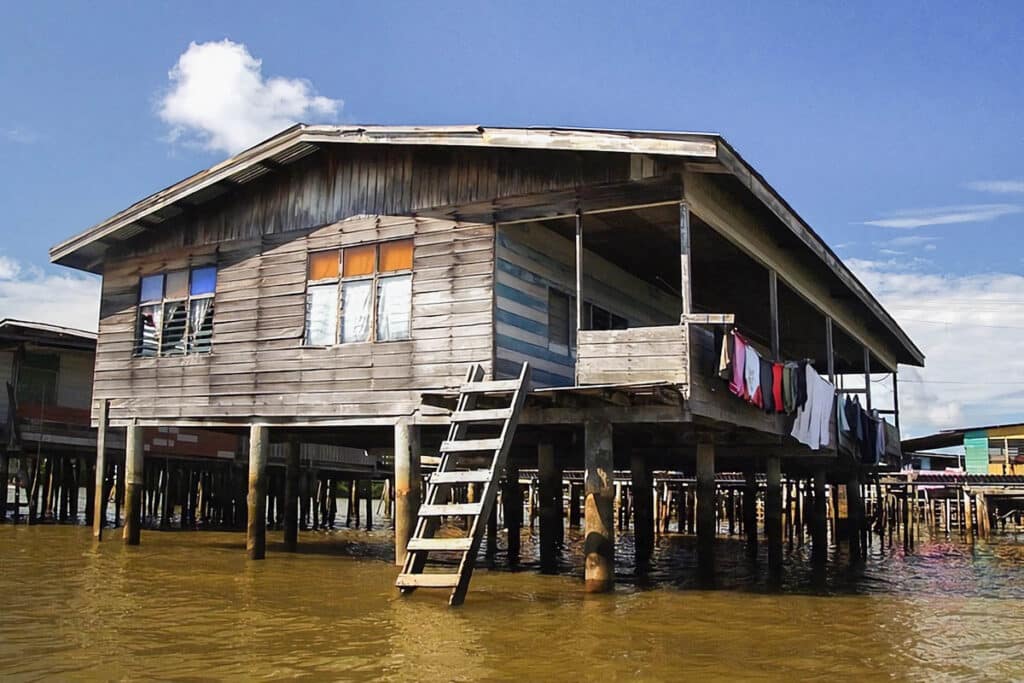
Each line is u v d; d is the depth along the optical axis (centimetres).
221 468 2784
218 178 1653
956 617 1233
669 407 1255
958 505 3631
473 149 1466
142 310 1836
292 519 2022
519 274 1480
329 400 1555
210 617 1059
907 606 1331
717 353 1280
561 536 2112
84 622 1016
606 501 1298
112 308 1878
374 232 1546
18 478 2433
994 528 3741
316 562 1677
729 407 1389
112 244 1891
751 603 1309
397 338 1501
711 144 1198
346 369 1545
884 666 908
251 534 1652
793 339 2530
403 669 821
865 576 1775
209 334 1734
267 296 1661
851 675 865
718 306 2156
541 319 1535
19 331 2456
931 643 1037
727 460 2144
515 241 1473
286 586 1325
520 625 1048
